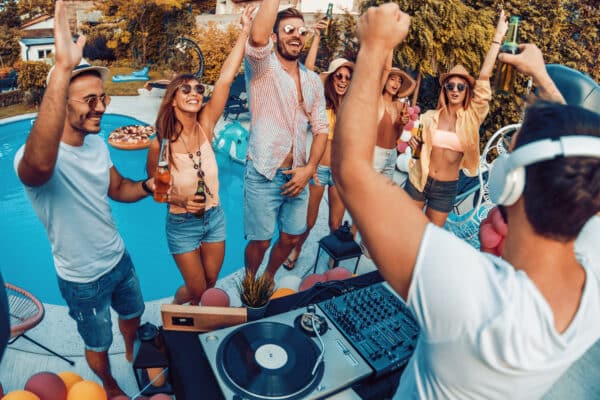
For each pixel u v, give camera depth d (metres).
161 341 2.11
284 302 2.13
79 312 2.39
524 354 0.70
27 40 30.91
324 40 12.81
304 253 4.55
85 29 25.22
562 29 12.89
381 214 0.73
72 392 1.98
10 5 33.62
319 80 3.17
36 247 5.82
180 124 2.68
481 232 2.50
